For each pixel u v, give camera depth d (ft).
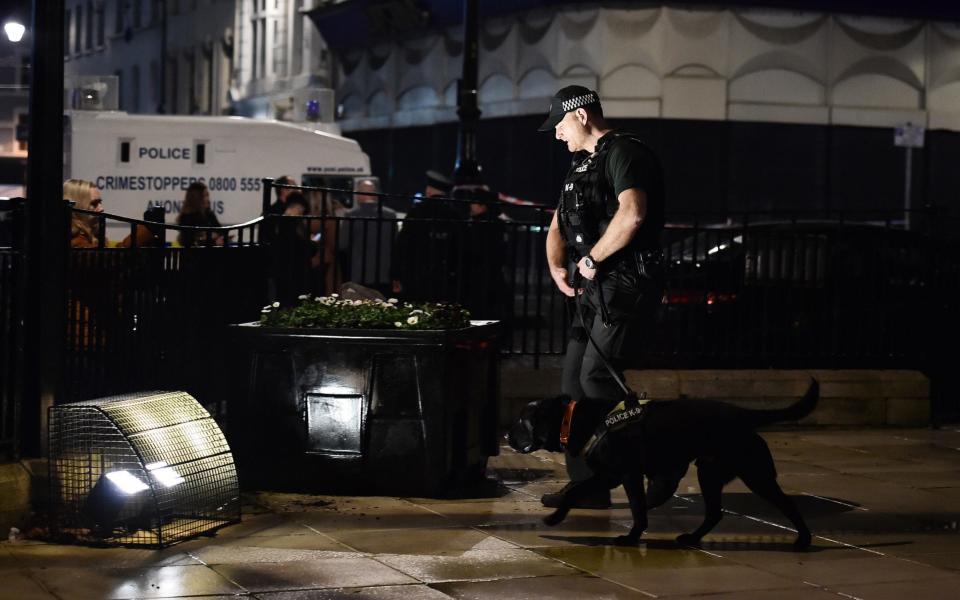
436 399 42.39
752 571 34.14
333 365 42.78
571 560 34.94
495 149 175.32
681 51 159.63
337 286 55.01
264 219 51.72
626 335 39.40
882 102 167.94
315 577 32.48
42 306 36.88
